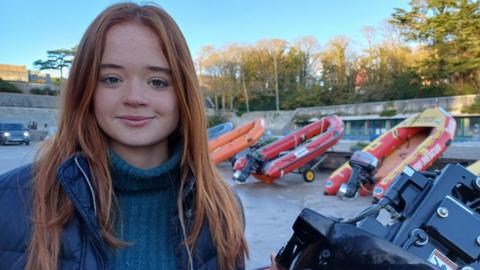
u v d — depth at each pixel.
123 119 1.08
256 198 8.82
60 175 1.03
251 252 4.83
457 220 1.54
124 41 1.07
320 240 1.36
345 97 49.31
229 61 61.09
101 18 1.09
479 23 15.57
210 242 1.23
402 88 39.41
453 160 10.68
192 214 1.21
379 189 7.76
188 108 1.19
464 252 1.49
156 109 1.11
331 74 52.22
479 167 5.27
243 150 13.88
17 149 23.56
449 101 29.86
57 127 1.15
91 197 1.07
